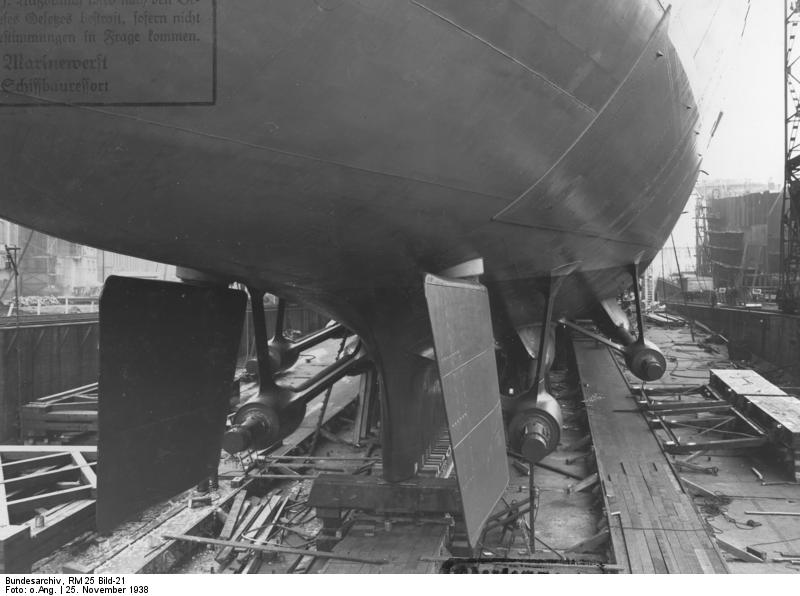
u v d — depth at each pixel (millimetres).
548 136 4695
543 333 7059
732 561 5969
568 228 6059
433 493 5836
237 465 8492
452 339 4488
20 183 3580
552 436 6707
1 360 10711
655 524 6047
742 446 8750
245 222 4180
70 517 6230
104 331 5105
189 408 6055
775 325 15602
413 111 3777
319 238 4594
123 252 4664
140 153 3402
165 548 5914
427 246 5039
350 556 5203
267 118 3416
